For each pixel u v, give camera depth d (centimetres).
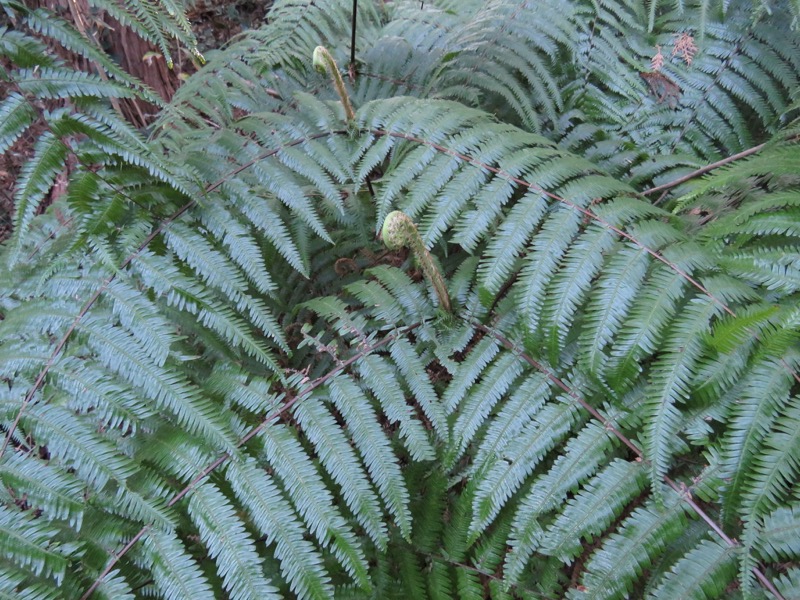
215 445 67
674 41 89
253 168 77
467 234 71
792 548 59
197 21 146
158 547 64
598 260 67
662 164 83
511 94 86
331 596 64
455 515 73
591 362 65
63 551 62
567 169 73
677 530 63
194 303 70
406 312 74
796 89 84
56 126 66
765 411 61
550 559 69
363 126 80
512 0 92
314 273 87
